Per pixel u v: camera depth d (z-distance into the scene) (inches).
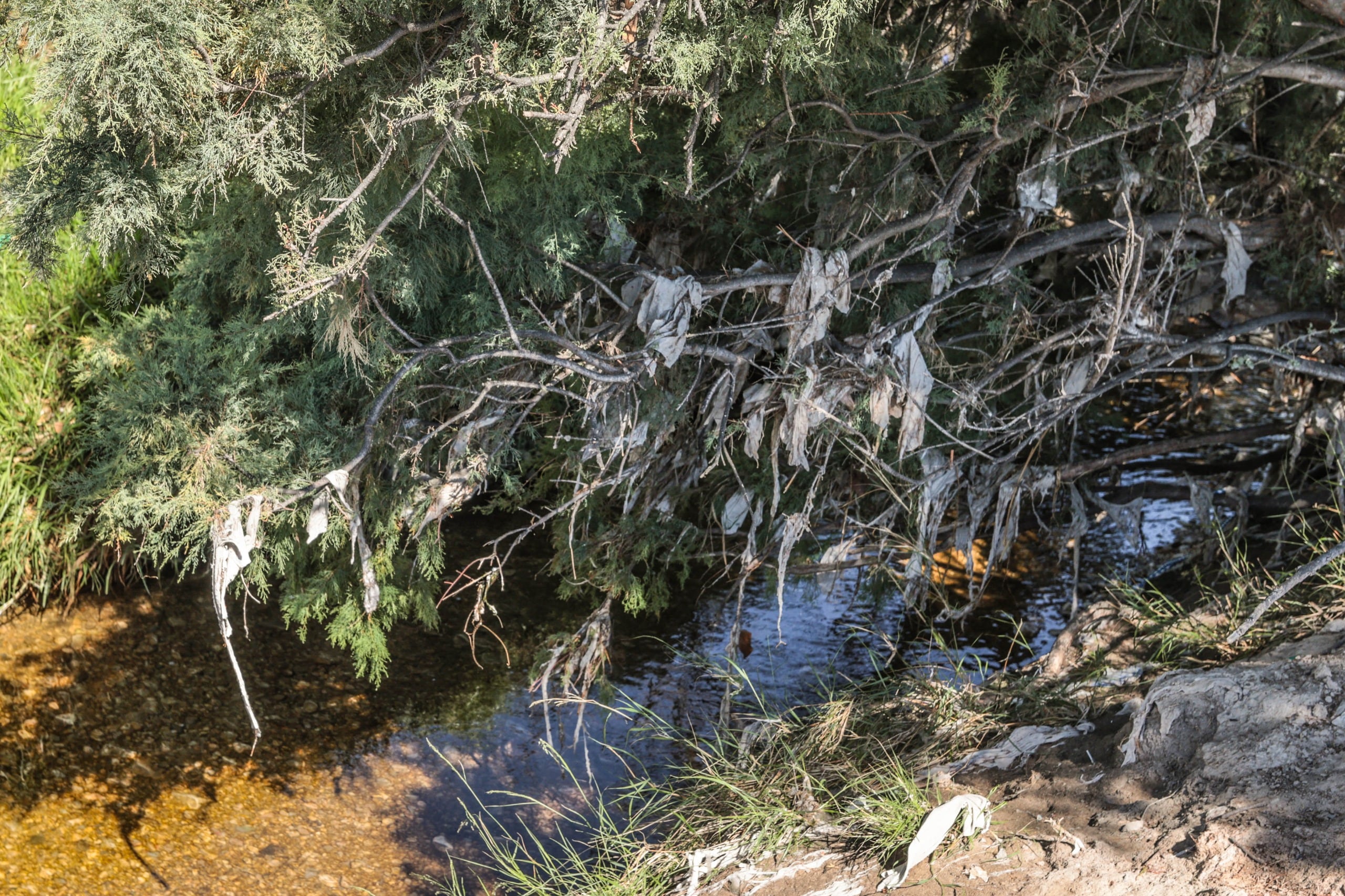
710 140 187.6
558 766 211.5
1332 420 206.7
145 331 217.3
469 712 226.8
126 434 206.5
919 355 170.6
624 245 194.9
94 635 237.3
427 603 208.1
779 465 207.3
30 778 195.2
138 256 135.8
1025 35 193.5
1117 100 194.7
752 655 243.8
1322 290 216.2
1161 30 190.4
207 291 213.8
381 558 198.1
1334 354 208.5
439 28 136.5
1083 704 168.7
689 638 251.3
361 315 161.9
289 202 151.6
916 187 181.6
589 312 191.8
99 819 187.8
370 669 237.6
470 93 124.4
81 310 253.9
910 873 134.7
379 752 213.2
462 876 181.9
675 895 145.5
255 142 121.3
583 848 187.0
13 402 241.4
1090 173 209.8
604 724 216.5
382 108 136.2
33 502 241.4
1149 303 193.0
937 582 264.1
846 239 187.0
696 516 237.6
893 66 175.3
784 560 186.7
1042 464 245.4
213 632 243.8
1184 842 127.8
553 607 263.0
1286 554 204.2
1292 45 198.1
